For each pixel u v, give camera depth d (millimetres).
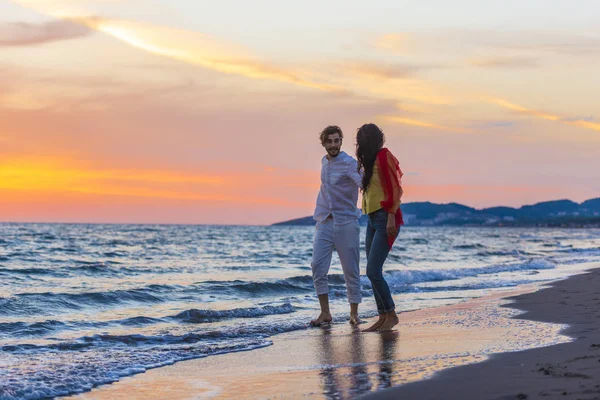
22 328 6160
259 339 5383
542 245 42719
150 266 17422
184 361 4453
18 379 3768
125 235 51219
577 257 24172
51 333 6016
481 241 51031
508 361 3680
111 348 5039
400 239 51375
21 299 8094
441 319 6250
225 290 10383
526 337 4738
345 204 6328
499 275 14133
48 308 7840
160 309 8195
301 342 5141
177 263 19156
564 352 3887
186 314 7133
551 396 2688
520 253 27734
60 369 4094
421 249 31062
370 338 5141
